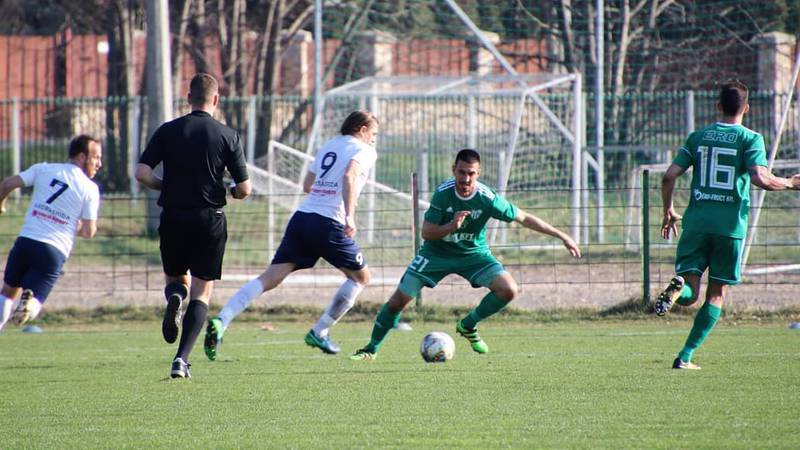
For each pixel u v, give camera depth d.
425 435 21.05
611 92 85.88
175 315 28.05
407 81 79.62
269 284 30.50
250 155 83.56
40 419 23.42
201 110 28.23
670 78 89.31
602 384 27.25
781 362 31.23
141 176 27.69
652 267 58.72
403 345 37.50
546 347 36.06
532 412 23.42
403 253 65.75
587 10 86.81
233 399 25.72
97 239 73.75
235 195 28.62
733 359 32.00
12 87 125.56
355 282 32.00
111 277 61.66
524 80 75.44
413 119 88.38
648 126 88.50
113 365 32.84
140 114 104.31
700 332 29.75
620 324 43.94
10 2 125.62
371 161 30.86
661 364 31.06
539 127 81.44
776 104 71.50
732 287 52.47
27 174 30.83
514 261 63.53
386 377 29.09
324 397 25.83
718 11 88.62
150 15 66.62
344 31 102.12
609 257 62.78
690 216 29.31
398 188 85.50
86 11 112.56
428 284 32.09
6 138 111.62
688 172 81.56
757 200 65.25
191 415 23.64
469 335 32.88
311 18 120.38
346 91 79.31
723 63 87.06
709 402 24.38
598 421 22.27
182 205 27.77
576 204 70.62
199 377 29.61
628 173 84.44
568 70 85.25
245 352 36.12
